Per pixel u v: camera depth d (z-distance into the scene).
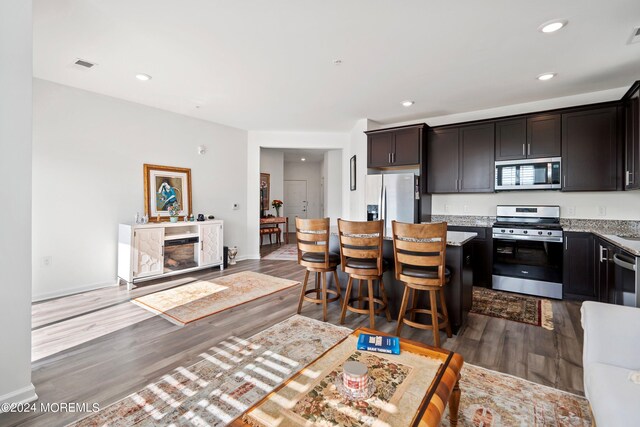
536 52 2.76
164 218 4.66
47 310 3.18
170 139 4.75
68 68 3.19
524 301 3.52
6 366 1.66
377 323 2.89
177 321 2.90
